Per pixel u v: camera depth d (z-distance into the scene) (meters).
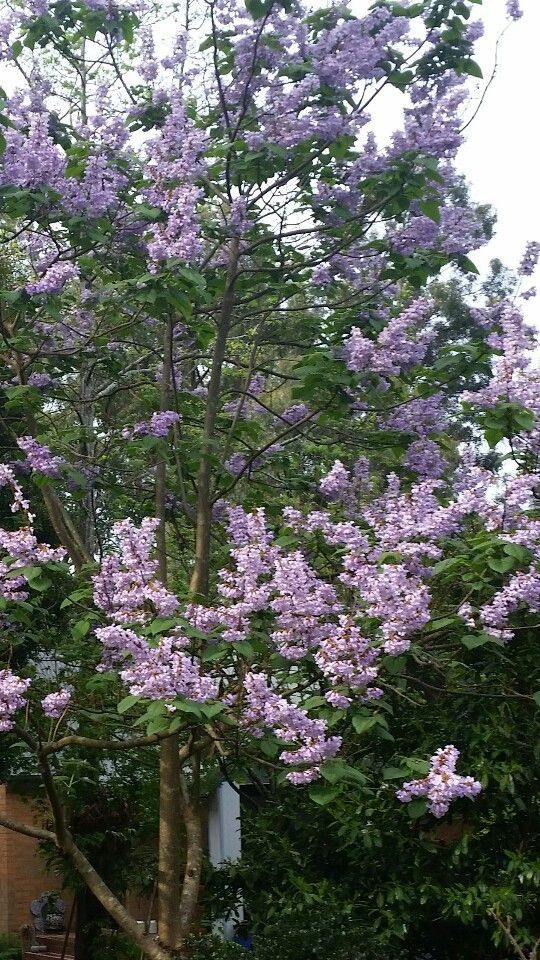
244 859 8.60
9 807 14.51
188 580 8.90
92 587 6.47
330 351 6.96
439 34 7.20
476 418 6.45
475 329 7.96
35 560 5.84
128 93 7.80
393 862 7.63
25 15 7.54
